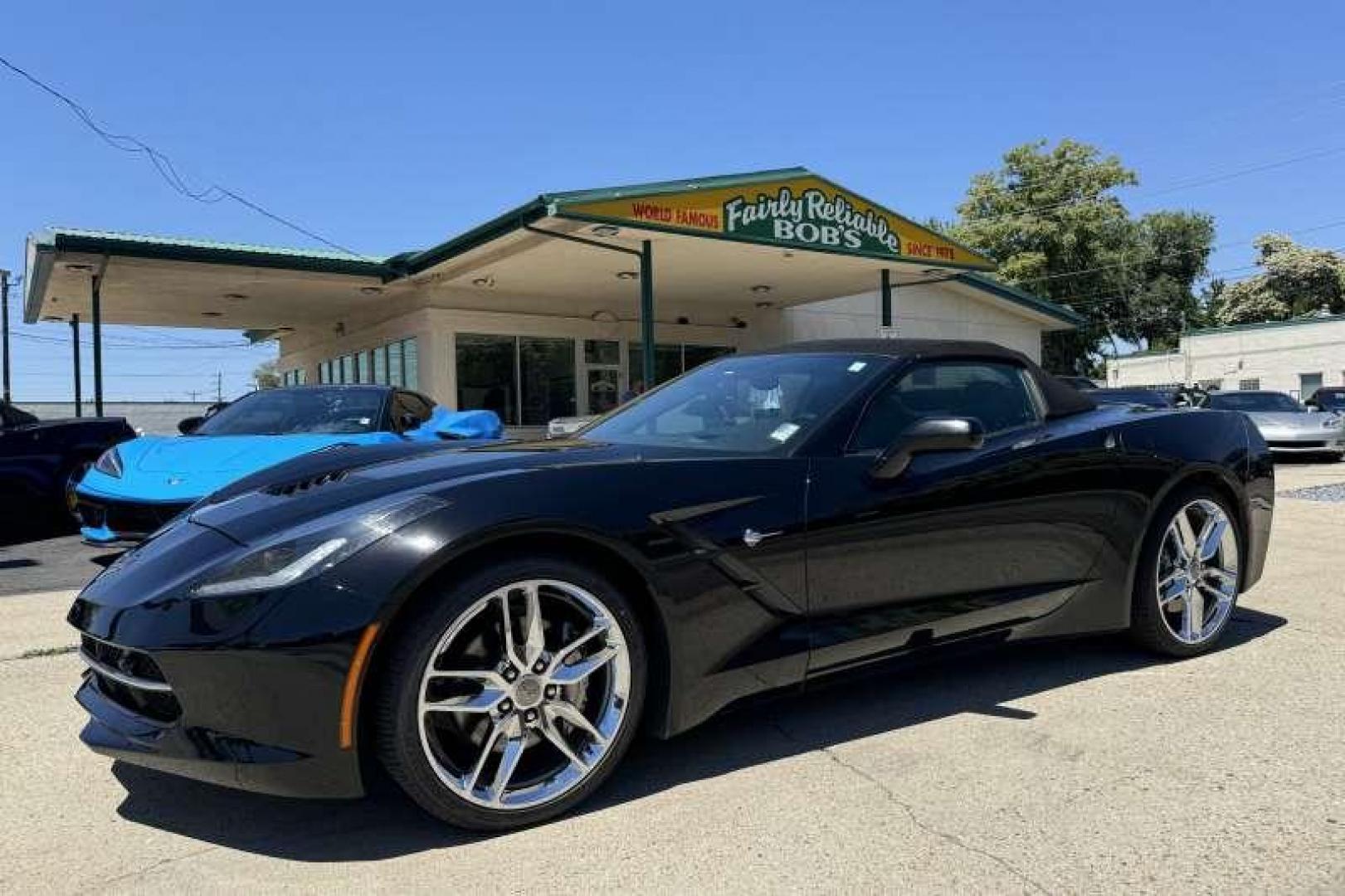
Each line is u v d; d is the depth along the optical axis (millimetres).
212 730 2336
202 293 17250
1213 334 41188
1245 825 2504
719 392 3746
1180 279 46750
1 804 2756
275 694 2291
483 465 2842
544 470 2688
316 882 2277
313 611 2293
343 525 2439
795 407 3367
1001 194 40125
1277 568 6008
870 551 3082
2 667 4145
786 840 2453
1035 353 26031
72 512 8422
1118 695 3553
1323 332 37594
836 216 14875
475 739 2529
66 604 5457
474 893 2215
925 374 3543
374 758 2885
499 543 2510
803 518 2943
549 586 2562
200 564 2506
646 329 13594
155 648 2334
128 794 2812
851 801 2682
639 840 2463
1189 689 3621
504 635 2512
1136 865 2305
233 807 2711
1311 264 52125
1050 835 2467
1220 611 4117
